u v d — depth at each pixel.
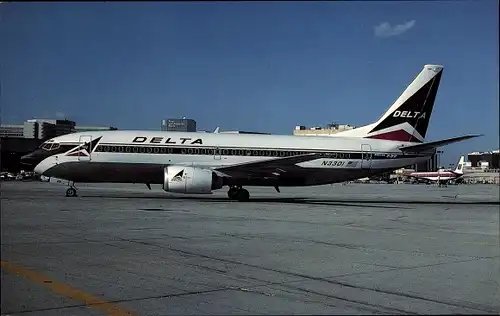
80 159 28.03
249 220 18.06
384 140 32.03
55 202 24.42
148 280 7.88
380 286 7.77
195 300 6.78
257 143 29.94
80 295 6.89
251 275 8.41
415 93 32.47
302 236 13.91
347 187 80.75
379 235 14.68
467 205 33.31
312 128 75.12
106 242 11.63
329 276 8.45
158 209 21.92
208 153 29.16
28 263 8.80
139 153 28.45
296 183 30.75
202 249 11.03
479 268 9.46
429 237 14.55
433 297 7.11
